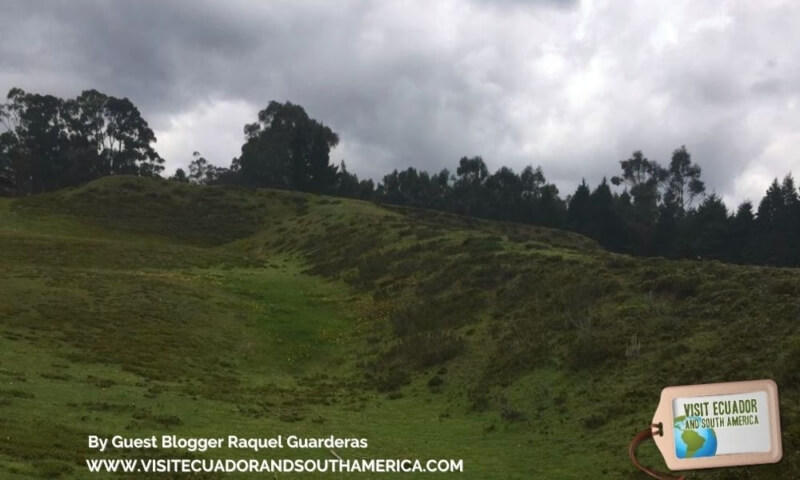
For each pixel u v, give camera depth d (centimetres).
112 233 6519
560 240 7794
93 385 2202
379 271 4384
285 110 12319
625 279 2997
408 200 11781
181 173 14562
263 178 11850
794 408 1719
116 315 3150
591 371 2312
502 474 1766
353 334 3381
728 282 2659
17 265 4234
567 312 2798
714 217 8012
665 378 2103
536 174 11781
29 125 12144
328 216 6712
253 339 3256
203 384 2497
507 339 2788
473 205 11338
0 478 1314
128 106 12950
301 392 2603
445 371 2689
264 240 6525
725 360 2078
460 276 3738
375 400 2516
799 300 2320
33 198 7469
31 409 1853
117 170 12900
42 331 2753
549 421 2088
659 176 10356
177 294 3675
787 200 7781
